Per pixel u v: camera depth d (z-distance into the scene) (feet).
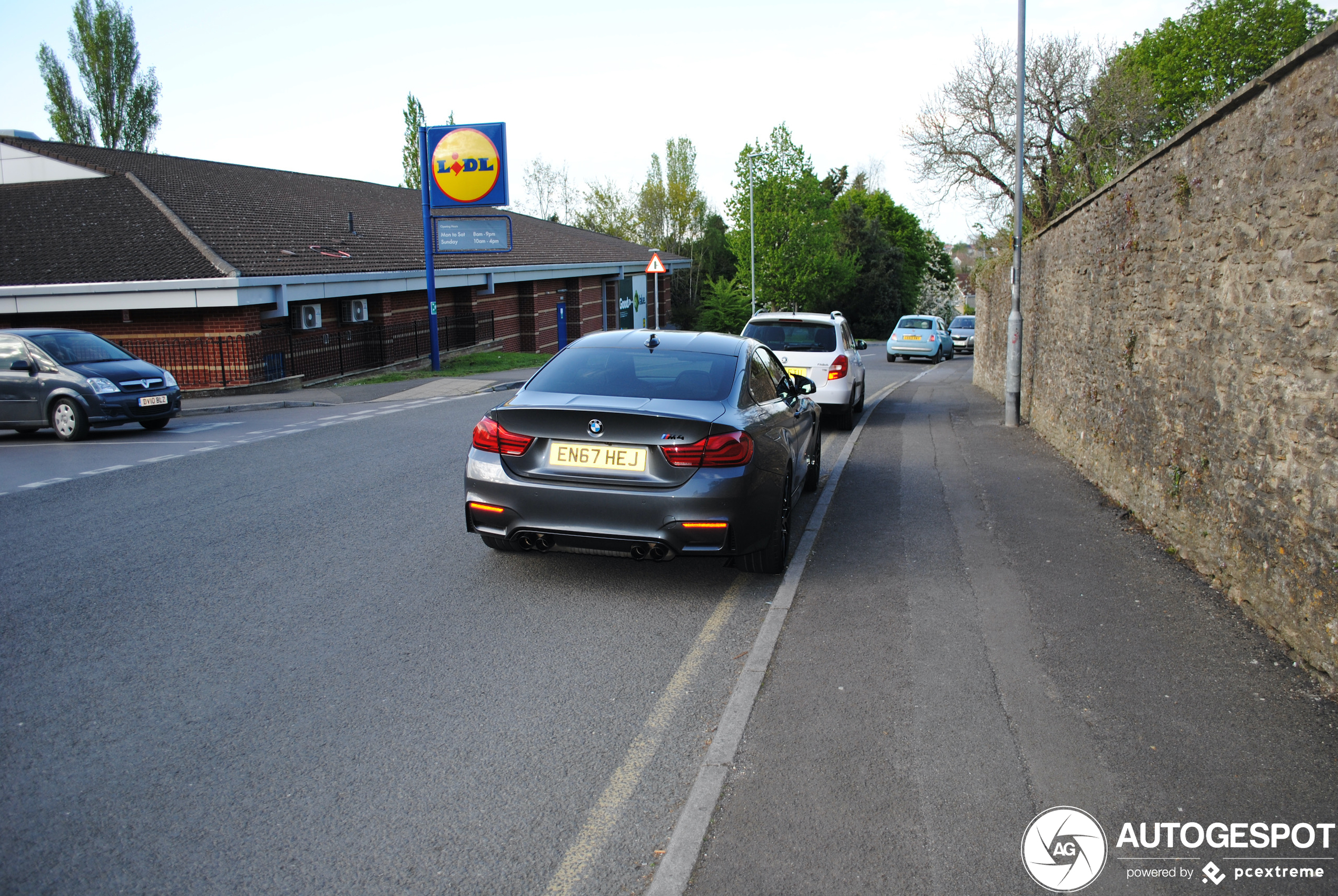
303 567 18.79
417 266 80.33
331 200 95.09
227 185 81.61
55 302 56.95
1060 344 34.47
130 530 21.71
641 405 16.76
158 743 11.21
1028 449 34.76
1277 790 10.23
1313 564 13.44
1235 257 16.69
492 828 9.50
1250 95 16.11
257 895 8.33
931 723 11.82
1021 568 18.85
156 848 9.02
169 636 14.83
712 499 15.89
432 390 61.67
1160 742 11.30
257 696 12.63
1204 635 14.89
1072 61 83.10
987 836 9.31
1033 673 13.43
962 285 317.22
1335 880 8.66
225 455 32.91
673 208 204.13
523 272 100.37
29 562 18.98
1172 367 20.31
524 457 16.67
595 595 17.38
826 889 8.42
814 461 26.94
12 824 9.36
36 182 74.90
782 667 13.73
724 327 172.14
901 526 22.71
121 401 39.60
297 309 65.92
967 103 86.79
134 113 156.15
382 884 8.52
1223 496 17.12
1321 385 13.32
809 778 10.42
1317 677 13.15
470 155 76.74
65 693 12.61
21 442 39.75
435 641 14.84
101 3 151.94
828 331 39.93
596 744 11.41
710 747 11.23
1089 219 29.25
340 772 10.60
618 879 8.68
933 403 55.26
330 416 46.98
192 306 57.11
